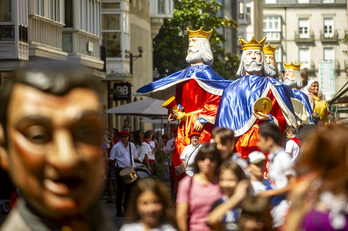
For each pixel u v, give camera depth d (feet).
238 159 32.07
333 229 14.37
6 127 6.49
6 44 95.71
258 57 66.74
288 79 88.53
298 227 14.85
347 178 14.53
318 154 14.76
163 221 22.82
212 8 218.79
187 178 28.12
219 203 26.09
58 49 115.85
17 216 6.57
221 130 33.42
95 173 6.49
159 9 217.97
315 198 14.74
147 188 22.25
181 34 227.61
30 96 6.43
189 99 68.95
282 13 505.25
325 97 339.77
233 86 64.80
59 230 6.53
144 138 97.09
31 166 6.32
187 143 68.33
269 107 62.75
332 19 502.79
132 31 195.62
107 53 164.76
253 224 20.68
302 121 75.31
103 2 164.86
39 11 105.91
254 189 28.89
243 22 445.37
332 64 339.16
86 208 6.57
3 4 95.96
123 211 67.82
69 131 6.40
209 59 70.79
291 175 30.73
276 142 31.40
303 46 504.43
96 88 6.66
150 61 221.66
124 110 116.16
